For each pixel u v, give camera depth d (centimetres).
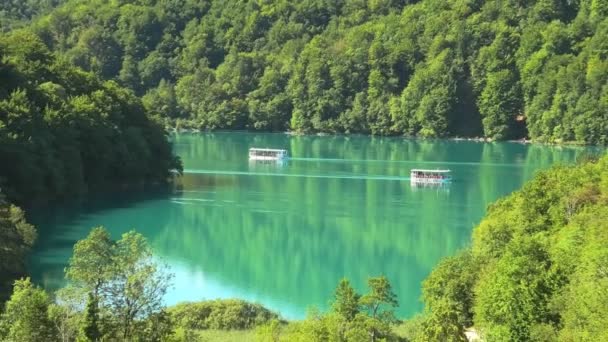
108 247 4219
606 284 4466
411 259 9175
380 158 19988
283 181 15262
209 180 15200
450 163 18775
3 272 6869
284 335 5425
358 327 5097
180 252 9425
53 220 10650
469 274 5978
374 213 11994
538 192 7300
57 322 4100
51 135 11356
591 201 6875
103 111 13562
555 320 4766
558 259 5209
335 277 8419
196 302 6769
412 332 5597
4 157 10119
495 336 4850
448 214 11931
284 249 9694
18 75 12131
